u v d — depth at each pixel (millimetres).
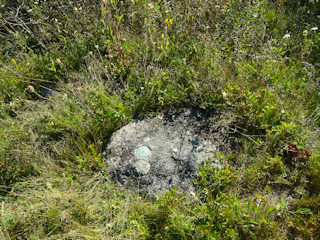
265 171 2422
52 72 3531
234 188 2305
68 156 2701
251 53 3418
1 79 3316
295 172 2404
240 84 2891
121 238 2057
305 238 1983
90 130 2760
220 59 3215
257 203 2221
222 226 2010
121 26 3672
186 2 3799
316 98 2867
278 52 3258
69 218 2182
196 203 2252
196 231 1994
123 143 2734
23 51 3785
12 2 4320
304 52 3260
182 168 2504
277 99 2734
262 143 2566
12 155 2635
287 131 2506
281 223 2082
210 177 2307
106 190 2434
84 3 3980
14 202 2357
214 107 2875
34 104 3203
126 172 2529
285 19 3947
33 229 2176
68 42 3721
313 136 2527
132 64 3375
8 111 3141
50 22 3902
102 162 2598
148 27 3484
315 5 3953
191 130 2814
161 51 3406
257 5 3514
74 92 3121
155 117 2994
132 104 3035
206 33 3410
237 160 2547
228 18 3689
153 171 2502
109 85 3277
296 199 2248
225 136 2754
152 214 2170
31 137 2812
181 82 3180
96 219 2230
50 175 2533
